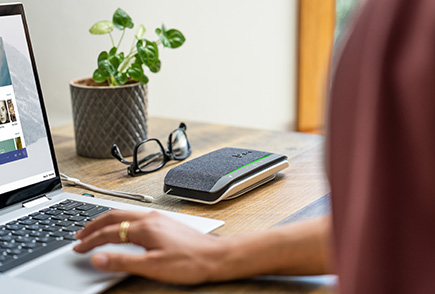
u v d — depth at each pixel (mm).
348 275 260
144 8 2293
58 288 649
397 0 244
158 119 1617
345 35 270
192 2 2545
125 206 931
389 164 250
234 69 2846
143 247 704
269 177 1084
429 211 251
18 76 981
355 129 254
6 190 917
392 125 248
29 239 800
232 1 2754
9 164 932
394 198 252
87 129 1268
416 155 246
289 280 687
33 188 958
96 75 1248
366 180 251
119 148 1267
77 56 1931
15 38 989
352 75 257
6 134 938
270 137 1397
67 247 769
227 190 956
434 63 234
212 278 672
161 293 664
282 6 3037
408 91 239
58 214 896
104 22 1268
